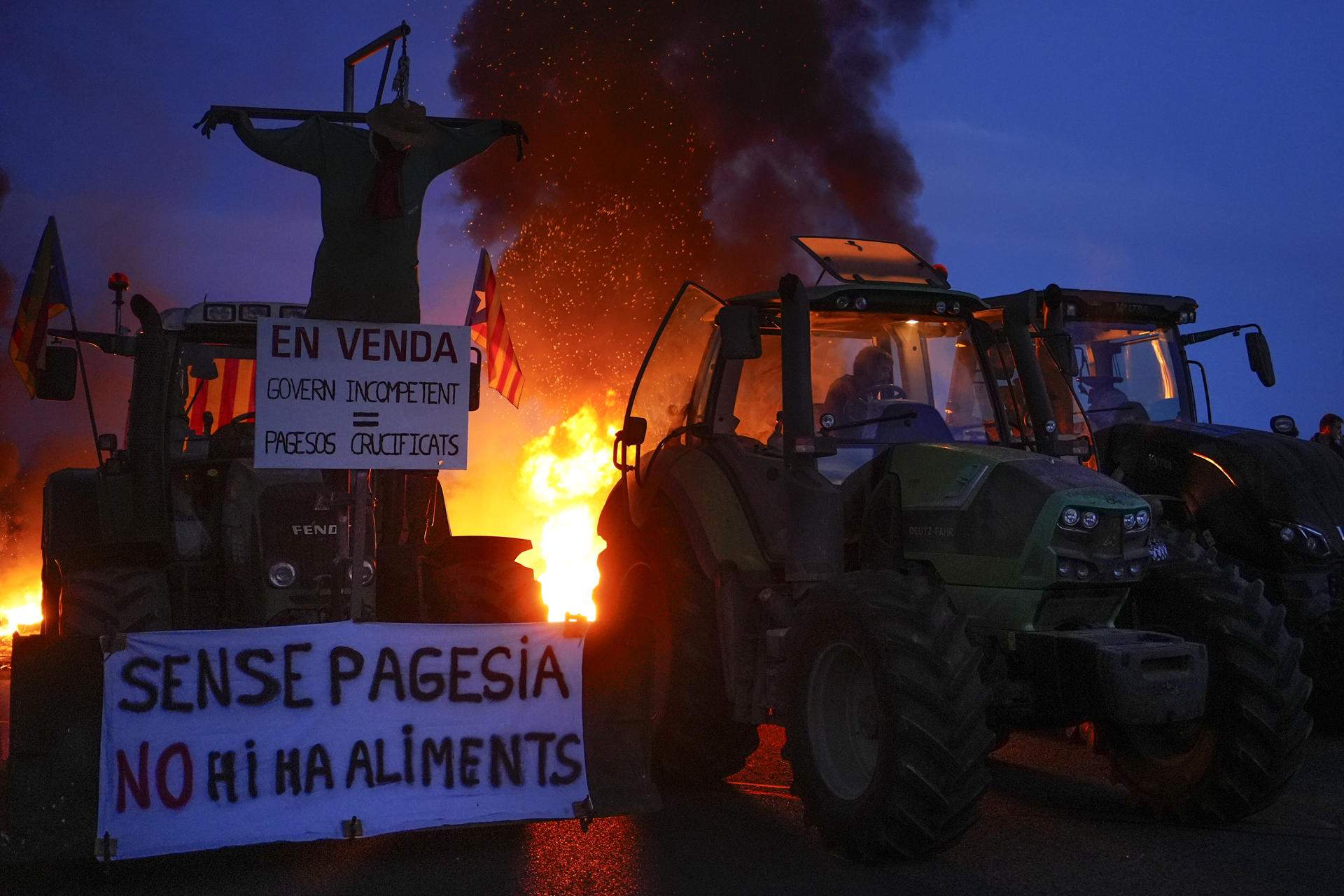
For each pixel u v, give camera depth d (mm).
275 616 6348
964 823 4988
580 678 5387
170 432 7398
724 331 5680
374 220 5684
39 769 4805
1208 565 5941
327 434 5352
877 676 5031
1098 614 5602
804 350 5777
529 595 6434
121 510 6117
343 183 5684
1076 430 9148
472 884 4852
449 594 6328
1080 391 10094
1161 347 10500
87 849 4781
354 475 5629
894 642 5012
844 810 5180
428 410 5434
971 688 4973
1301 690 5652
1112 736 6090
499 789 5242
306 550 6395
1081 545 5371
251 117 5703
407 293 5738
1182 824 5859
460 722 5238
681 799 6363
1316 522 8422
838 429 6242
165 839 4867
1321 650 8375
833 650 5375
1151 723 5094
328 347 5367
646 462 7066
